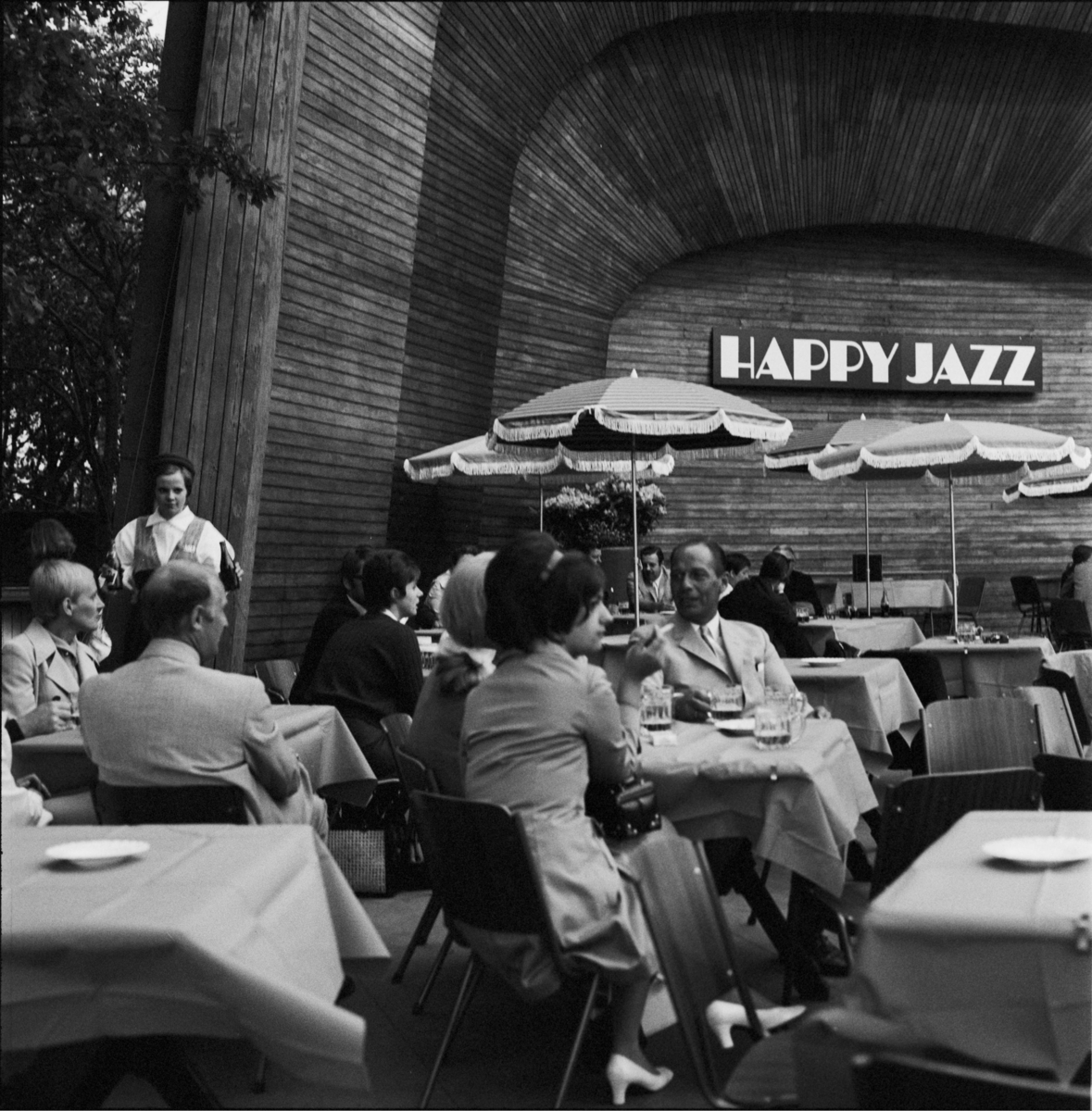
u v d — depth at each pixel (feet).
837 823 12.26
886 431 40.88
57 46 21.24
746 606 22.98
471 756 11.00
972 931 7.16
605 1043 11.44
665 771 12.41
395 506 41.22
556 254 51.57
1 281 22.82
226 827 9.84
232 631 30.99
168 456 21.06
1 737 10.49
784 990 12.81
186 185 26.73
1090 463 33.04
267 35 31.07
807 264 62.13
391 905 17.81
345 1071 7.09
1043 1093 7.19
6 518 34.27
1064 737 16.98
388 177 36.58
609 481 45.83
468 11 38.40
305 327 33.91
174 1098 8.87
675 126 53.42
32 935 7.14
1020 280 63.98
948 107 55.98
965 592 56.54
